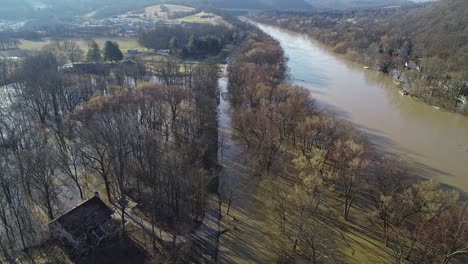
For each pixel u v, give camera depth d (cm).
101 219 7269
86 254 6888
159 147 9062
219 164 10588
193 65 19550
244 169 10456
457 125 15025
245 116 11438
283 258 7238
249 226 8125
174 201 8050
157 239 7425
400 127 14475
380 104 17188
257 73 15138
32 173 7475
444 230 7031
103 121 9450
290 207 8656
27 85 13112
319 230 7925
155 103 11888
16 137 9488
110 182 8506
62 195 8494
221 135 12512
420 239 7488
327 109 15225
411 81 19575
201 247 7381
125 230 7556
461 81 17188
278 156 11150
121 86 15062
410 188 7969
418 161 11656
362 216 8619
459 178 10719
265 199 9131
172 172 7788
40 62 15925
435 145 12938
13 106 12075
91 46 19750
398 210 7900
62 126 11181
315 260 7119
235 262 7100
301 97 12400
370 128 14188
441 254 7238
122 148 8531
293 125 11412
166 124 11038
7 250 6869
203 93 13400
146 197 8406
